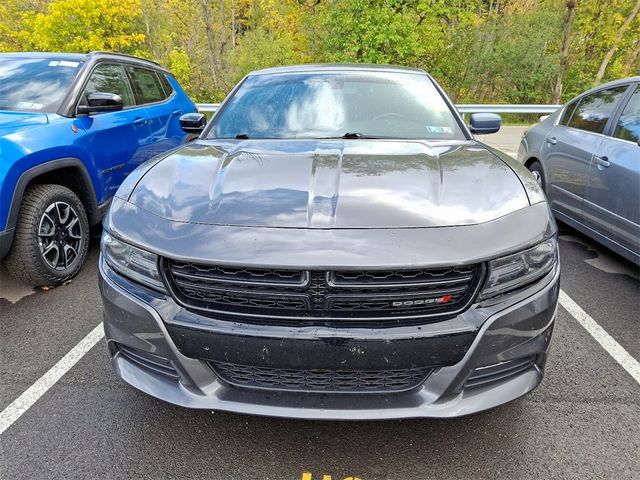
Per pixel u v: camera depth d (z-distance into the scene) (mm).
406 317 1570
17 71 4070
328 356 1571
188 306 1646
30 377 2438
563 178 4324
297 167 2055
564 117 4672
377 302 1561
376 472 1836
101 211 3955
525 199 1850
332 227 1615
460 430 2045
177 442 1995
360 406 1663
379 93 2979
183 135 5555
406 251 1541
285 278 1551
